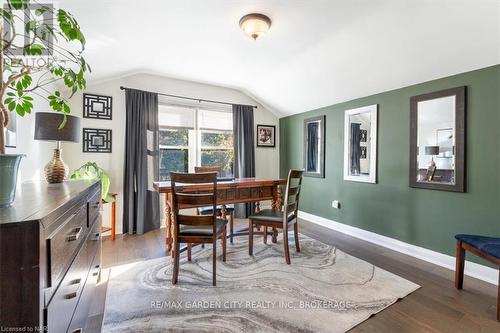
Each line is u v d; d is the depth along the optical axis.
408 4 1.86
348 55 2.68
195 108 4.17
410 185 2.81
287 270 2.32
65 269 0.90
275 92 4.16
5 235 0.63
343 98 3.58
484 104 2.22
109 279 2.15
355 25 2.19
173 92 3.89
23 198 1.00
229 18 2.10
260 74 3.62
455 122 2.40
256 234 3.12
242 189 2.80
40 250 0.68
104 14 1.86
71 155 3.21
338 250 2.88
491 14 1.75
